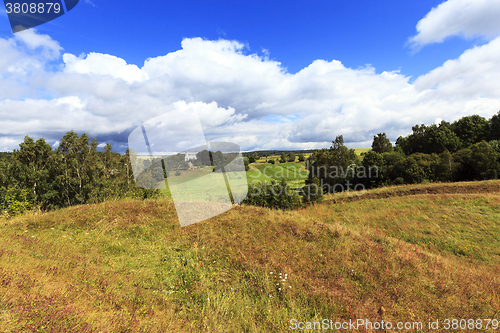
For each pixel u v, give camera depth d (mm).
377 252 6895
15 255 4250
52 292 3066
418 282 5426
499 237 12125
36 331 2186
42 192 29531
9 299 2598
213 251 6391
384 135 69375
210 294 4352
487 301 4902
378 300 4668
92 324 2547
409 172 38750
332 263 6051
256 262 5844
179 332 3039
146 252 5949
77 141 31812
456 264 7781
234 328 3516
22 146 29203
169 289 4336
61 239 6105
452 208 16906
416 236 13102
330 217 17156
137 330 2729
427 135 60562
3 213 9367
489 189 21359
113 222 7734
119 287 3920
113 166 29312
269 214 10227
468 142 52875
